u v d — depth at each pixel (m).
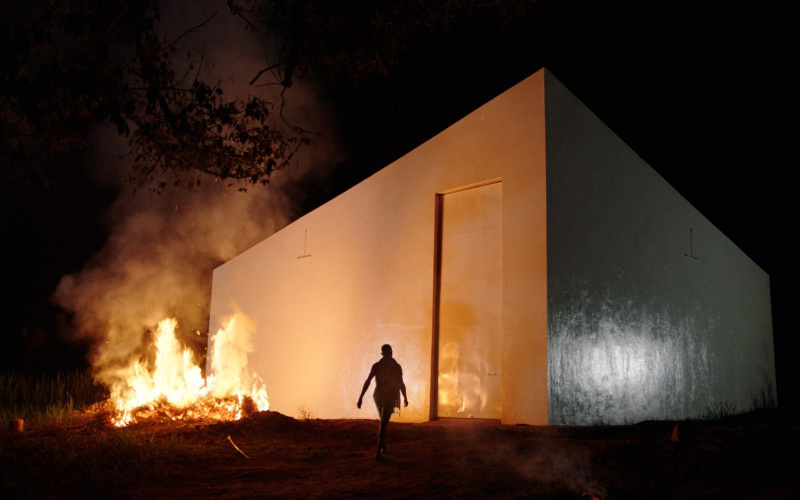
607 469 8.09
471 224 13.41
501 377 12.22
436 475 8.02
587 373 12.36
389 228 14.90
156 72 8.91
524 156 12.48
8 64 7.55
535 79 12.59
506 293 12.28
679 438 8.67
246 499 6.77
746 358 19.16
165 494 7.10
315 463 9.08
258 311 18.39
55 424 13.71
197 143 10.49
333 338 15.81
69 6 7.93
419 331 13.68
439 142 14.16
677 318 15.81
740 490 6.84
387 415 9.22
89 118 8.16
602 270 13.28
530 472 8.02
